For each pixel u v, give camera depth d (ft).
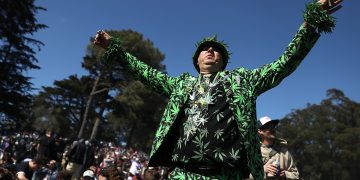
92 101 137.28
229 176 6.49
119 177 21.58
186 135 6.79
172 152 7.21
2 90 114.32
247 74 7.24
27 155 42.04
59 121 171.22
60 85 162.61
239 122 6.61
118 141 211.61
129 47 148.97
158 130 7.33
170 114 7.28
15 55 118.93
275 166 12.97
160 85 8.12
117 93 146.92
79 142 38.34
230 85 7.05
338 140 235.61
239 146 6.51
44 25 121.29
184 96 7.30
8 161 34.63
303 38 7.04
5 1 111.96
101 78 141.59
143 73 8.27
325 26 6.93
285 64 7.08
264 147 14.20
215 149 6.48
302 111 266.98
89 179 30.09
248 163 6.34
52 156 40.16
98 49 131.85
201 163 6.54
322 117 254.88
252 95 7.00
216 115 6.75
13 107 115.75
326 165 235.81
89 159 38.34
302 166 250.57
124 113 146.41
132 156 105.60
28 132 121.90
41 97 173.78
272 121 14.15
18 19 116.78
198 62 8.03
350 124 258.57
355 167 235.81
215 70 7.66
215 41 7.97
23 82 117.91
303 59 7.18
